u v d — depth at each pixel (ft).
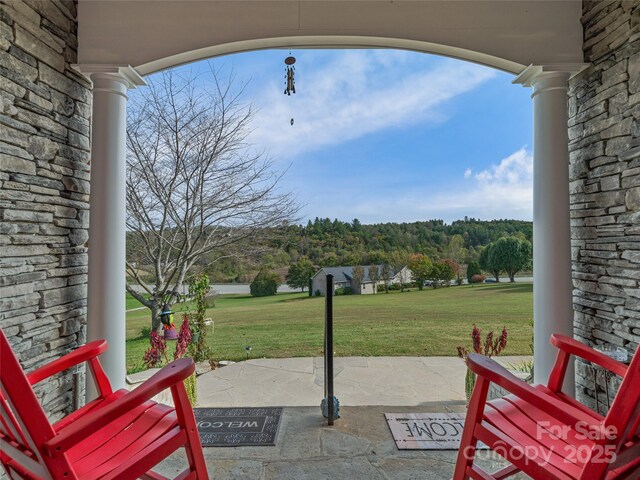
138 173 13.46
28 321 5.81
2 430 3.39
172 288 13.83
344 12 7.16
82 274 7.13
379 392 9.35
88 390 6.80
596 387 6.53
